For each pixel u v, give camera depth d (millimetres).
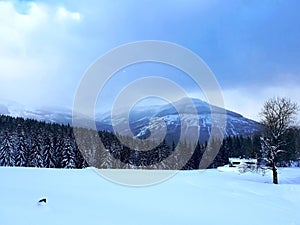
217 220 9258
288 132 28219
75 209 8711
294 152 28781
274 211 11305
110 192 12672
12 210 7668
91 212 8617
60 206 8820
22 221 6891
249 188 18297
